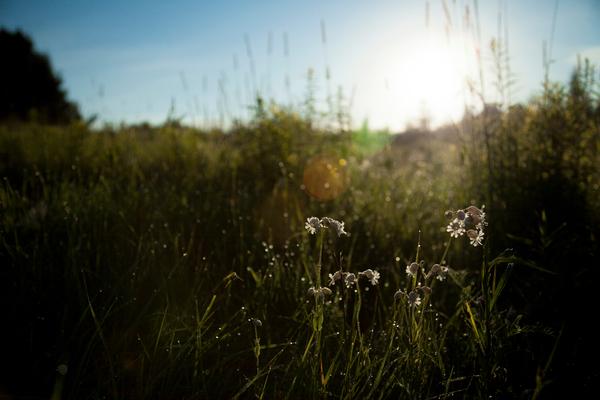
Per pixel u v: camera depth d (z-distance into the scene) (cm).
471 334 200
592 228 315
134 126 700
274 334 239
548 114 409
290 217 373
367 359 184
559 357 213
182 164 528
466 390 185
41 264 244
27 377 189
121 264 260
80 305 217
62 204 317
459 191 429
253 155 500
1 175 466
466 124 452
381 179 516
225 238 312
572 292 254
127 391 185
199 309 236
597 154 402
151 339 207
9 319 211
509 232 332
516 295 267
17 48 2525
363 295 269
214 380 194
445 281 284
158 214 333
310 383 177
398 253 331
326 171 456
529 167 392
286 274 281
